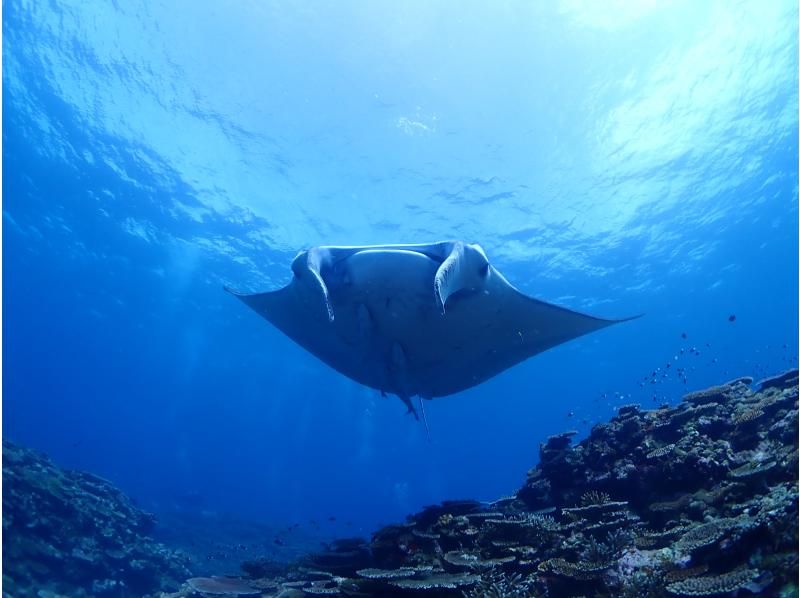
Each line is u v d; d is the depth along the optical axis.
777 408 4.71
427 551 4.78
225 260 23.91
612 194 19.09
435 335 6.24
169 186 19.73
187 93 15.93
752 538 3.29
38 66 15.72
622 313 28.28
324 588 4.39
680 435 4.98
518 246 21.27
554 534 4.46
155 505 24.06
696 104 16.05
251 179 18.73
